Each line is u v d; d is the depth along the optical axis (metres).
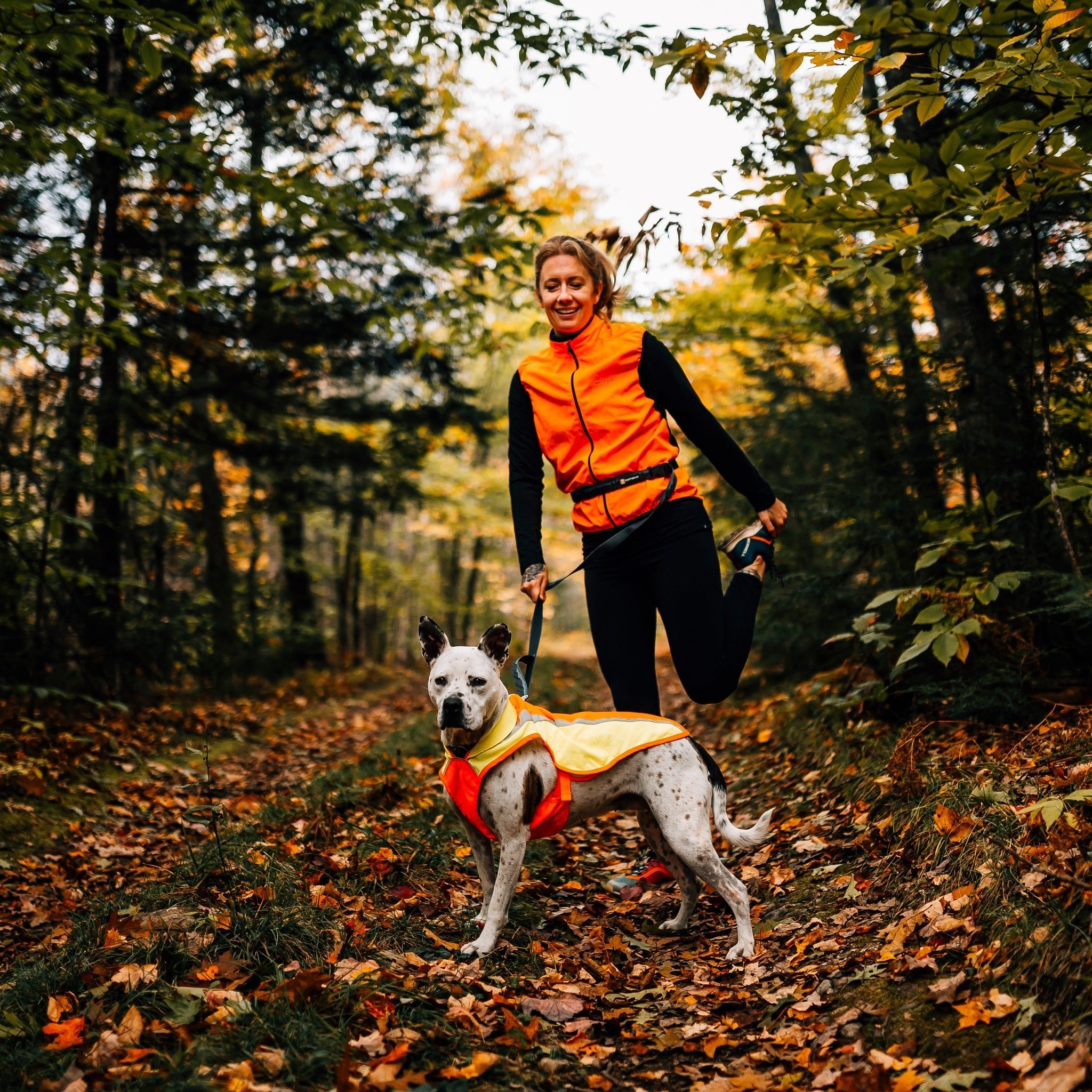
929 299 6.18
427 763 6.82
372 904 3.53
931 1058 2.28
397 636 31.42
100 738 7.34
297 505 14.51
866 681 5.73
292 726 10.34
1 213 8.63
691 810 3.12
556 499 23.56
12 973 3.17
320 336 11.34
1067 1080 1.93
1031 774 3.47
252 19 8.83
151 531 11.72
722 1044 2.58
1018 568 4.88
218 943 2.91
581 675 15.41
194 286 10.27
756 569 3.51
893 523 6.01
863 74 3.49
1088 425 5.12
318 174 10.66
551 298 3.31
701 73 3.78
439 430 14.02
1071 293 4.94
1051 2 3.28
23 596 8.47
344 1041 2.41
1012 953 2.51
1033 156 3.67
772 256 4.94
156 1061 2.30
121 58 8.81
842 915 3.27
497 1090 2.27
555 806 3.12
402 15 6.39
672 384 3.35
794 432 7.77
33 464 7.89
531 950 3.20
